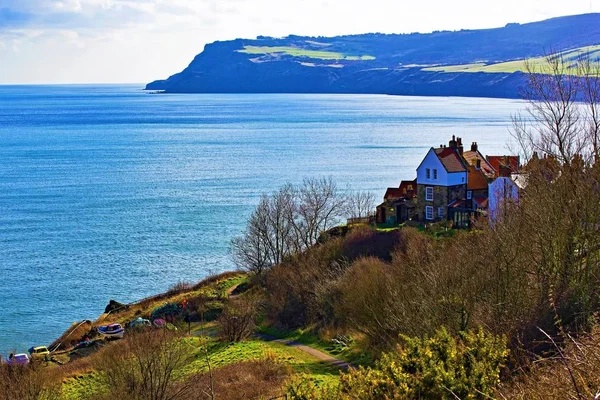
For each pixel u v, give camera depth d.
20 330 77.25
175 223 127.00
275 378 45.00
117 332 70.31
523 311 34.22
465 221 85.25
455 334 34.12
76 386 47.78
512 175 78.75
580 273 35.38
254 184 166.50
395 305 43.19
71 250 109.62
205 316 74.12
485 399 22.36
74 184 173.88
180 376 43.53
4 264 102.19
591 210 37.06
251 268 89.06
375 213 99.88
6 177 186.75
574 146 51.53
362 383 23.92
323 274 68.94
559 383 18.72
